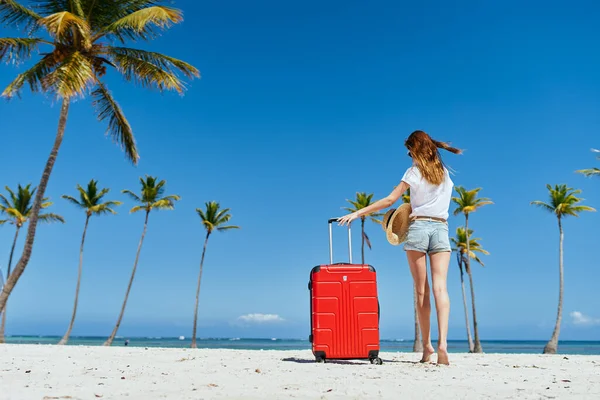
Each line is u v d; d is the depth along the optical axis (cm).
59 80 1394
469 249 4059
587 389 316
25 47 1609
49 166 1609
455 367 474
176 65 1733
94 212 3762
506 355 834
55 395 297
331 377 385
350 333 542
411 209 513
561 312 3550
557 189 3659
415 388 321
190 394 299
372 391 308
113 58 1716
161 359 610
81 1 1653
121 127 1800
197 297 4100
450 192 507
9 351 785
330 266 555
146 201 3781
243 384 346
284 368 468
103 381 366
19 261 1530
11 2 1576
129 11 1741
